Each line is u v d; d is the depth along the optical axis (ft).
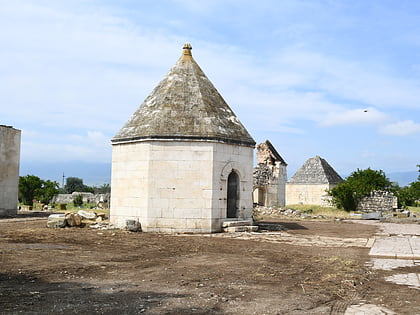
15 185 93.61
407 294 25.95
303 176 183.52
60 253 38.83
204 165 59.88
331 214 117.29
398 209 129.90
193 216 59.41
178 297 24.07
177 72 68.03
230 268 33.40
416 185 185.98
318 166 184.03
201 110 62.64
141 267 33.27
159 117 61.57
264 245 48.08
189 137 59.47
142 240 50.19
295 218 101.91
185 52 70.90
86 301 22.91
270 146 146.61
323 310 22.25
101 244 46.14
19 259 34.99
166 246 45.65
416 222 93.35
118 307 21.83
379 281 29.71
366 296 25.43
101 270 31.65
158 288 26.23
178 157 59.88
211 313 21.17
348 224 84.38
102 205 137.39
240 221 63.00
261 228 68.23
